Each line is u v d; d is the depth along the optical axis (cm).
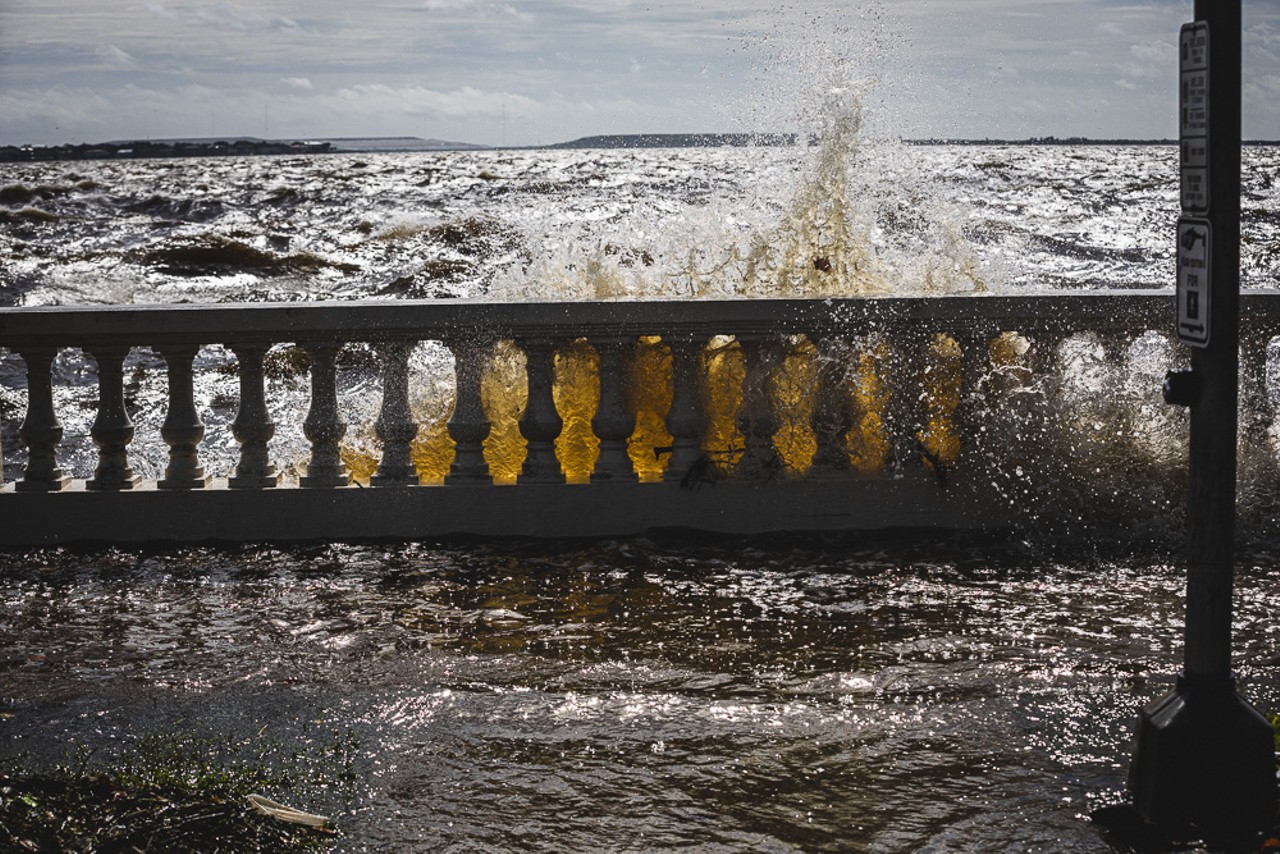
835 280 784
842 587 554
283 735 397
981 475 643
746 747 386
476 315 619
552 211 4403
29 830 313
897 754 380
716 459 641
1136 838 325
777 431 641
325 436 635
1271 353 869
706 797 353
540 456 638
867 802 348
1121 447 643
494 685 441
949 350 644
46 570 591
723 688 436
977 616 513
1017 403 640
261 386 632
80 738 395
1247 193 5612
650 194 5775
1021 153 17450
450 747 388
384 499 636
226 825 329
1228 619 329
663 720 408
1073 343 644
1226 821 328
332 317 619
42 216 4538
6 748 386
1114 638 484
